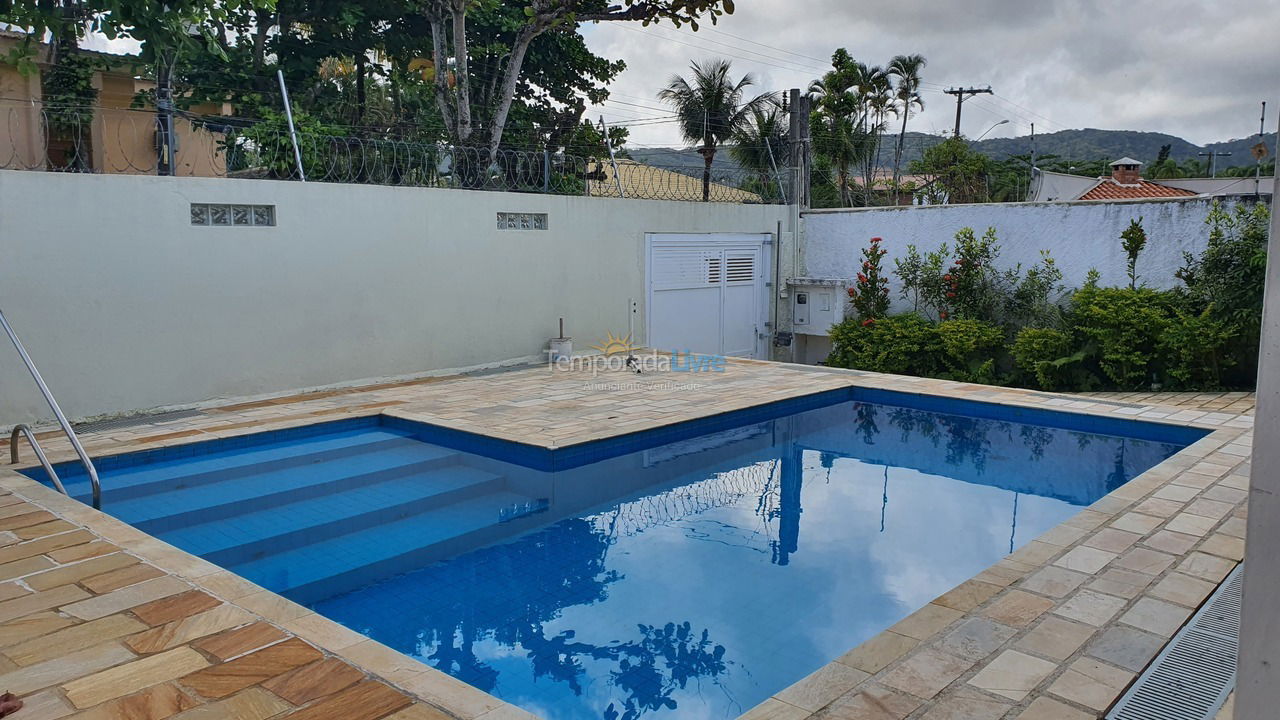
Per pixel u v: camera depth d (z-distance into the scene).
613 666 3.50
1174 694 2.79
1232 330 8.49
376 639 3.75
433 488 5.91
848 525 5.29
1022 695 2.81
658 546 4.93
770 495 5.93
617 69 17.70
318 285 8.16
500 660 3.55
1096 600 3.57
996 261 11.01
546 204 9.99
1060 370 9.60
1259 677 1.21
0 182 6.33
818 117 25.12
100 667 2.88
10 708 2.59
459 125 10.98
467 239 9.28
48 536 4.18
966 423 8.07
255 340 7.80
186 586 3.58
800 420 8.23
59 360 6.70
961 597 3.62
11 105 9.34
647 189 12.00
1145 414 7.35
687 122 19.11
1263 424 1.18
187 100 12.51
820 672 2.99
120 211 6.93
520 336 9.91
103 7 7.00
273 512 5.42
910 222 11.77
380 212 8.54
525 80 16.73
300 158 8.41
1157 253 9.75
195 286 7.38
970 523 5.34
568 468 6.26
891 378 9.30
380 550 4.82
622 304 10.98
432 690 2.76
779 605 4.11
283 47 14.24
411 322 8.90
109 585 3.58
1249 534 1.21
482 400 7.90
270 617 3.29
